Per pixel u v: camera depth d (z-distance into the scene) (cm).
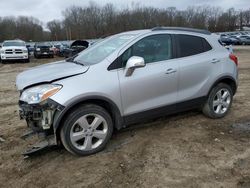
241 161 407
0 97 850
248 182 358
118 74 436
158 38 485
